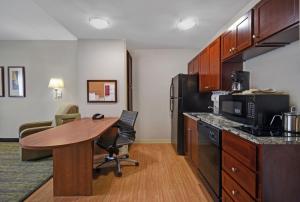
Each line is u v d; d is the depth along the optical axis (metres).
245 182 1.57
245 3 2.56
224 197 1.96
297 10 1.43
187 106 3.97
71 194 2.41
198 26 3.39
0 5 2.92
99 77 4.21
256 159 1.43
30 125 3.94
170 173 3.07
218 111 3.21
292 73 1.91
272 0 1.70
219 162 2.05
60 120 3.88
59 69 4.86
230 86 2.84
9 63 4.86
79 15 2.94
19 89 4.88
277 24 1.63
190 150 3.41
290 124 1.65
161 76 5.08
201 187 2.61
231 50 2.49
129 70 4.71
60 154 2.41
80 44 4.17
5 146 4.46
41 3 2.56
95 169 3.14
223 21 3.17
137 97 5.07
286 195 1.40
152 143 5.02
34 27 3.89
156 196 2.38
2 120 4.92
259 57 2.45
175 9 2.75
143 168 3.28
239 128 1.84
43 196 2.39
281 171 1.39
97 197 2.37
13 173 3.00
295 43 1.87
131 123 3.33
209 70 3.28
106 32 3.74
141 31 3.67
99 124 3.13
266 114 1.83
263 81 2.37
